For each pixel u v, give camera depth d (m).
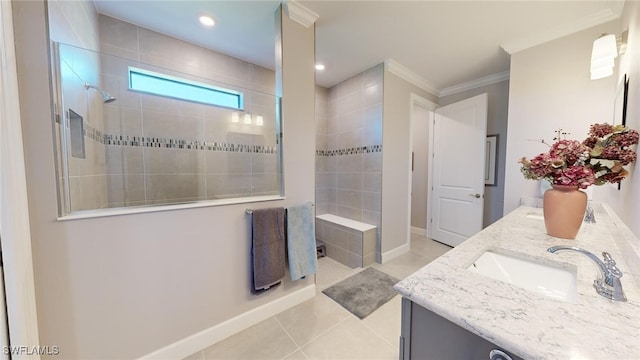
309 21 1.88
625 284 0.76
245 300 1.69
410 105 3.15
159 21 1.96
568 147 1.19
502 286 0.75
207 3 1.74
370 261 2.86
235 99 2.51
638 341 0.51
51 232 1.07
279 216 1.78
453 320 0.61
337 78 3.23
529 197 2.23
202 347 1.51
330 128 3.55
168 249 1.38
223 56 2.49
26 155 1.00
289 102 1.83
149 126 2.04
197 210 1.47
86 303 1.16
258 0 1.71
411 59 2.66
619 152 1.05
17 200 0.92
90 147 1.56
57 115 1.11
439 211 3.63
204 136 2.31
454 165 3.38
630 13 1.42
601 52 1.58
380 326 1.72
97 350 1.20
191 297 1.47
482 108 2.99
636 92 1.12
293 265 1.84
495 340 0.54
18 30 0.98
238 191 2.31
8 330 0.90
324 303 2.00
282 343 1.56
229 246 1.61
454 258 0.99
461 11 1.83
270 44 2.33
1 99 0.86
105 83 1.83
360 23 1.99
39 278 1.05
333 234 3.11
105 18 1.87
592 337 0.53
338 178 3.44
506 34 2.14
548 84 2.13
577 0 1.69
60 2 1.21
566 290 0.91
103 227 1.19
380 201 2.87
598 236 1.27
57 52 1.14
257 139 2.24
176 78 2.19
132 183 1.95
